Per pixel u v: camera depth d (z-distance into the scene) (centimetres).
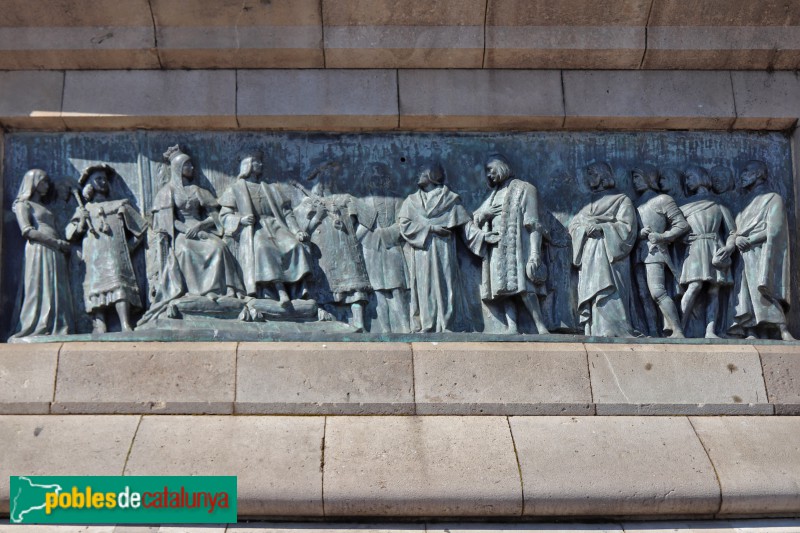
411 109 721
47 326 680
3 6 700
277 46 715
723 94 737
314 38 716
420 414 652
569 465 631
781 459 644
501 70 736
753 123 739
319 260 707
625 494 624
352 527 621
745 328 713
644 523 635
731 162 739
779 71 738
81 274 700
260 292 692
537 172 735
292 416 646
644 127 739
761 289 709
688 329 715
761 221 719
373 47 719
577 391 663
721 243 720
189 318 679
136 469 615
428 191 720
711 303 716
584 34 728
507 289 696
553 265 720
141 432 632
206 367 653
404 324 699
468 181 730
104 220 700
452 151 735
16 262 702
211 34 714
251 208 707
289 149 730
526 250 704
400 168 731
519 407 658
